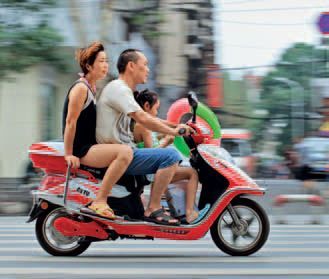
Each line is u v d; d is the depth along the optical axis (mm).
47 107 33281
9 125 33312
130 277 7906
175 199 9641
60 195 9398
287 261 9328
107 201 9484
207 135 9672
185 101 10445
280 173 36312
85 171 9438
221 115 37469
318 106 43562
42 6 26797
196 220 9547
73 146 9438
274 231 14414
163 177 9406
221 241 9758
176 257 9695
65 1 27938
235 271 8398
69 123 9336
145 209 9594
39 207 9523
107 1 28859
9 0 26234
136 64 9555
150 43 31984
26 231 13805
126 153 9281
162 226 9430
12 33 26734
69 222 9367
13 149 33438
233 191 9523
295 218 18797
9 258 9453
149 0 30281
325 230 14711
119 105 9344
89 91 9469
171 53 33312
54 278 7844
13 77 28750
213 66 35688
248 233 9789
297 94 44625
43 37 26922
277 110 45469
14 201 21156
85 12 28422
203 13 34562
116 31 29391
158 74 33094
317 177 19031
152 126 9367
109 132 9430
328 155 22750
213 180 9625
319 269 8625
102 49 9594
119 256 9781
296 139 24375
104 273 8172
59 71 30031
